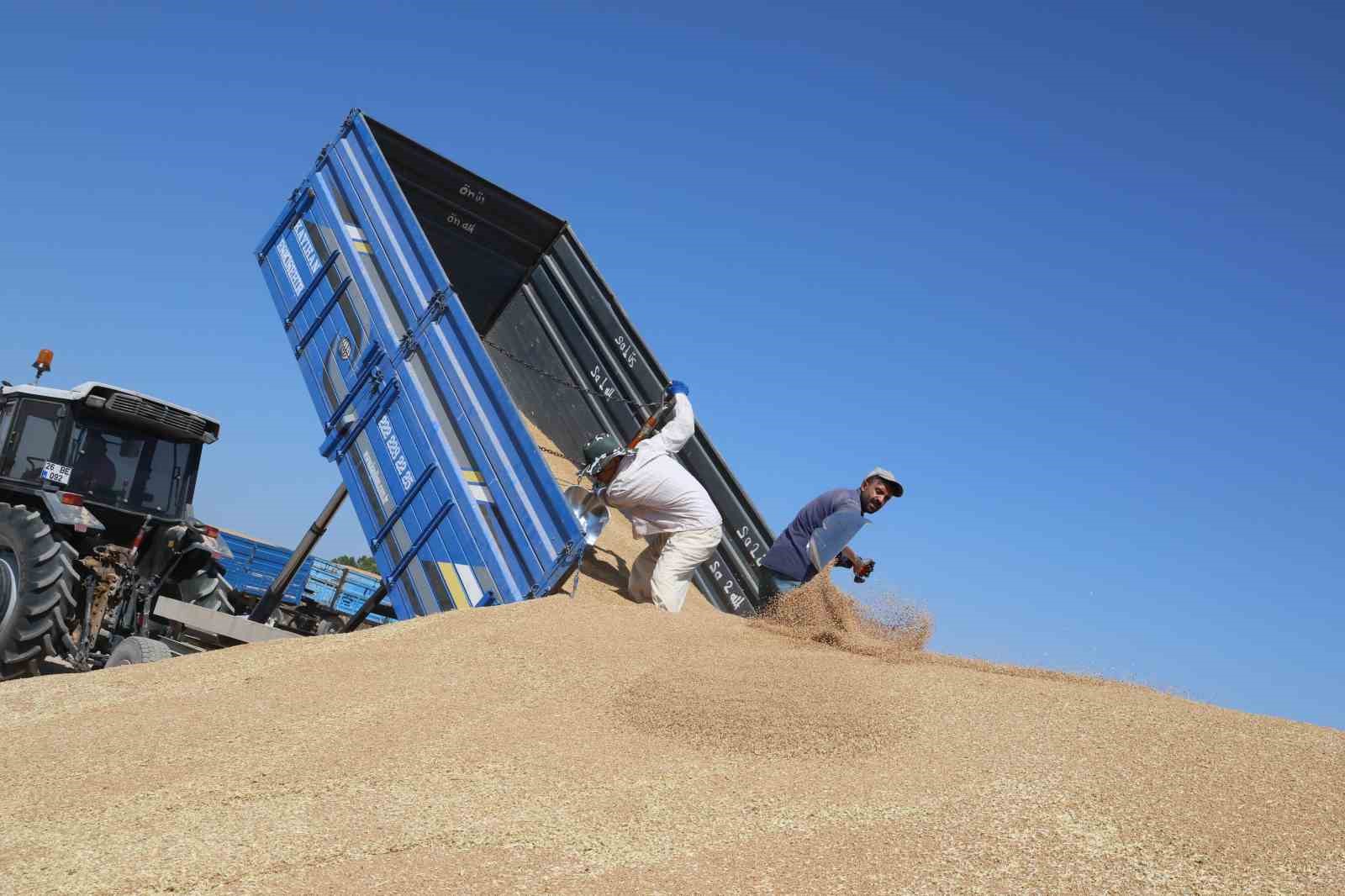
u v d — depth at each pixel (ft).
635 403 29.22
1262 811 10.34
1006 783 11.53
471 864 10.11
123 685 18.47
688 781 12.24
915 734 13.42
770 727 13.70
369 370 25.75
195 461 30.86
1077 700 14.33
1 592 26.04
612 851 10.30
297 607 35.88
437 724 14.69
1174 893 8.93
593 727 14.39
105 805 12.28
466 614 20.08
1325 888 8.80
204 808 11.96
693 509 22.67
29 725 16.14
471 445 23.04
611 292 30.19
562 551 20.54
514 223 32.09
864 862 9.84
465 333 23.70
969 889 9.19
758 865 9.88
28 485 27.61
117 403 28.40
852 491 22.67
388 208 26.66
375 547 24.67
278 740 14.46
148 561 29.01
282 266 29.71
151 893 9.66
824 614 19.76
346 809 11.68
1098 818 10.46
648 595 23.70
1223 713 13.82
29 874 10.18
